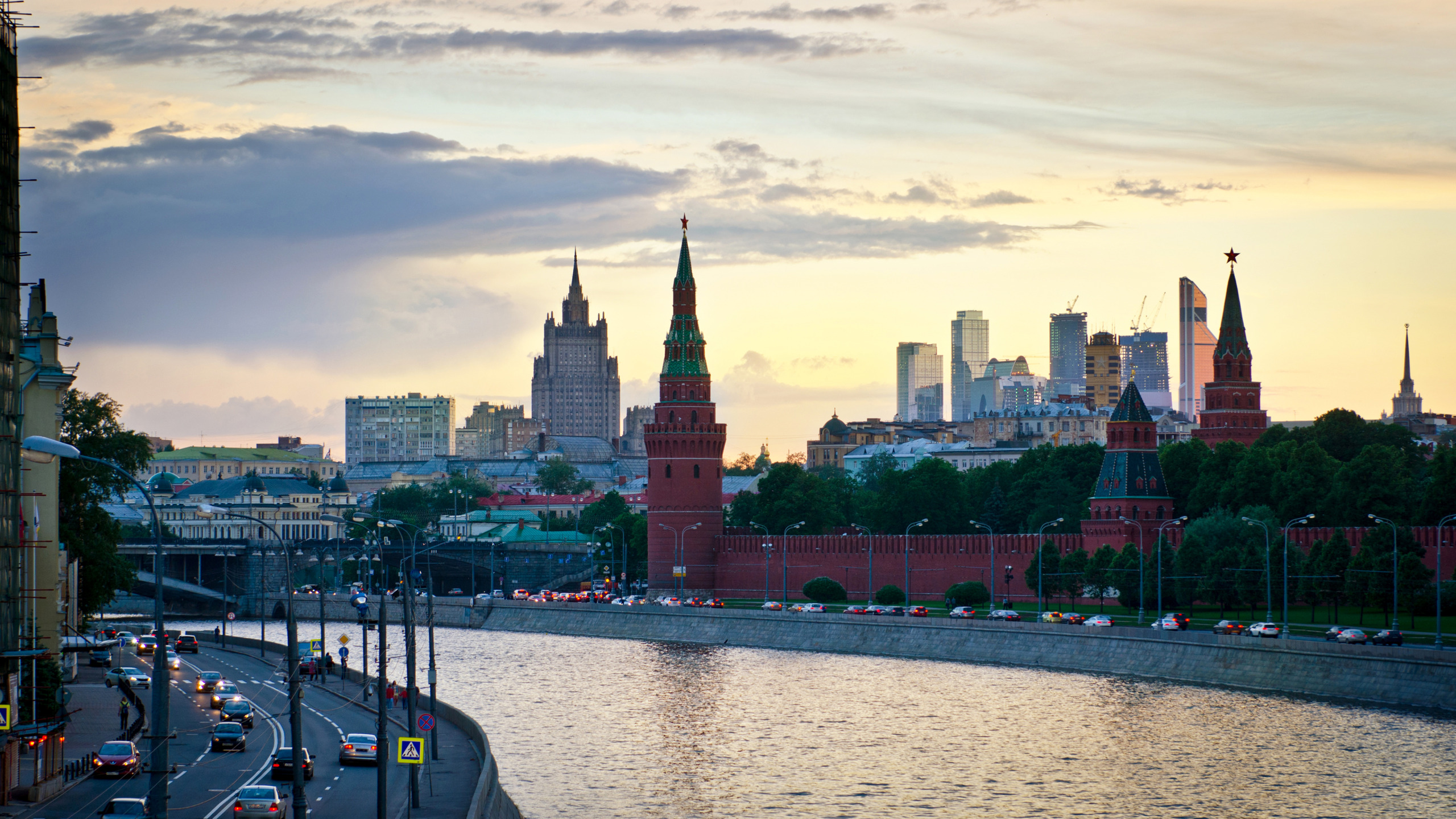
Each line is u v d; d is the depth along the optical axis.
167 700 71.00
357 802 96.62
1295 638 175.38
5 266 95.94
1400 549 195.12
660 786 123.81
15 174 98.31
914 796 119.50
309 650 190.38
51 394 118.38
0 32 95.25
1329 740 136.75
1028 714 157.38
